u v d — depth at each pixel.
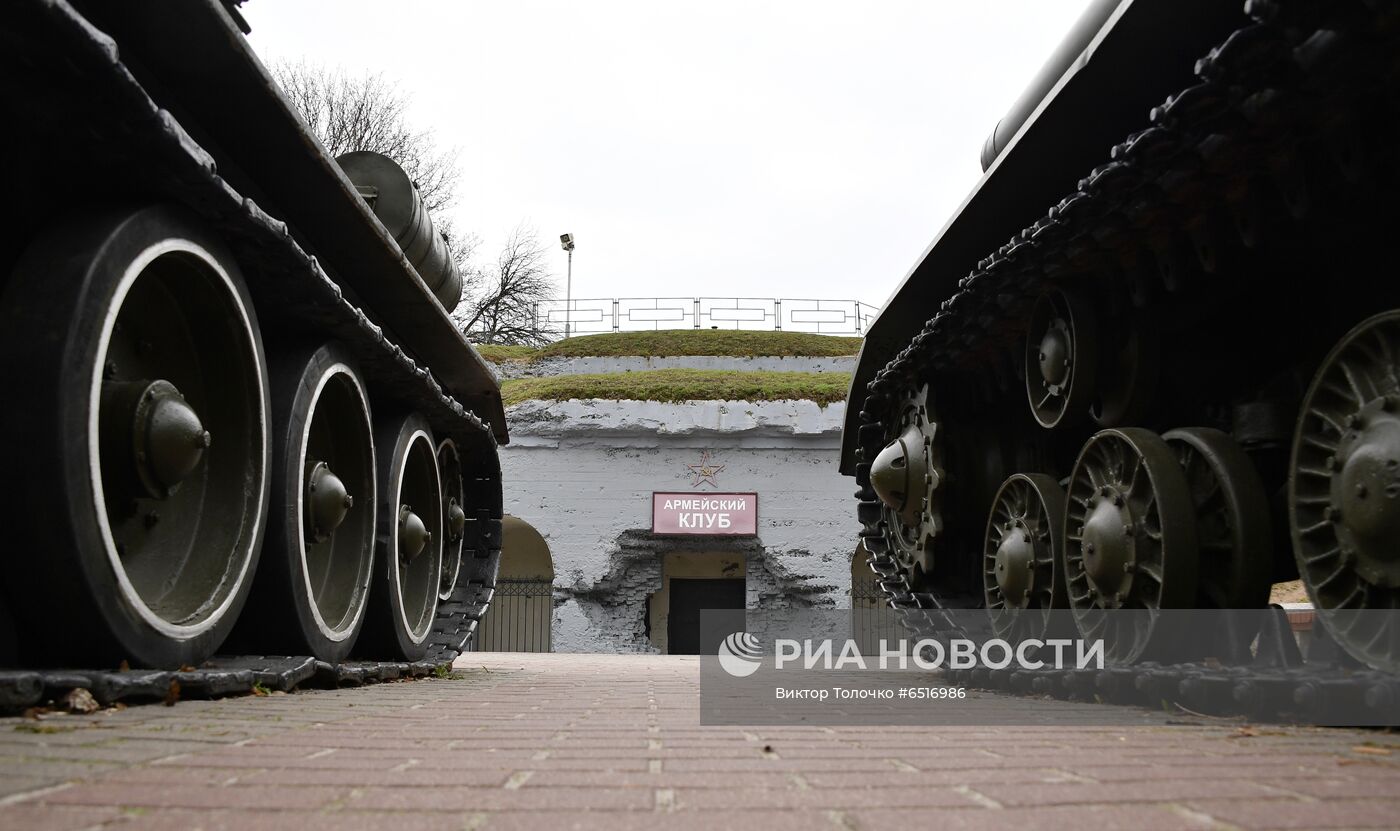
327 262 8.55
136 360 5.70
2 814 2.33
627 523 26.03
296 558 6.93
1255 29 4.32
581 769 3.23
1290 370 6.43
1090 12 7.16
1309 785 2.90
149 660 5.04
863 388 12.68
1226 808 2.54
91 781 2.78
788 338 33.91
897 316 11.01
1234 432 6.37
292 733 4.08
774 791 2.82
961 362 9.68
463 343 11.23
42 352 4.43
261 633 6.96
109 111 4.56
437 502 11.03
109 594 4.66
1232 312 7.15
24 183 4.88
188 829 2.23
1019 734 4.44
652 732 4.48
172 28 5.20
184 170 5.00
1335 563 5.00
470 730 4.46
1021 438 9.98
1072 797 2.72
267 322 7.20
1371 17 4.10
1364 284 5.91
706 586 28.02
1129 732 4.51
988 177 7.46
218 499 6.07
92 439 4.57
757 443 26.48
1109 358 7.24
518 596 29.17
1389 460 4.55
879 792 2.81
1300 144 5.05
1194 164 5.41
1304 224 5.70
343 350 7.80
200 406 6.09
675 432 26.22
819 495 26.25
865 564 27.81
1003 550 8.31
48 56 4.25
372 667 8.38
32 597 4.54
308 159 6.62
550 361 33.25
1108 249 6.69
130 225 4.85
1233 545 5.93
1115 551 6.43
